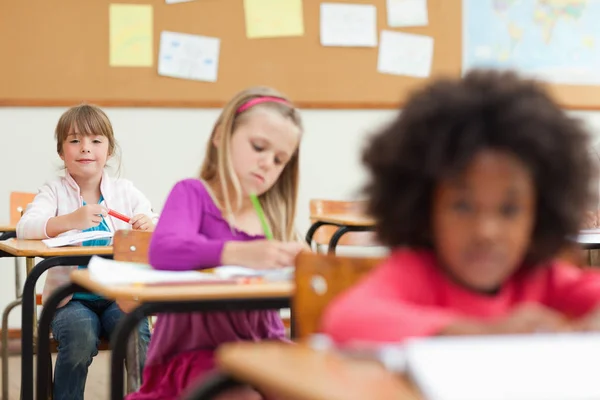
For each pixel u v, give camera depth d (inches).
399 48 195.0
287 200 69.4
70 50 178.9
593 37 205.6
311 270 45.8
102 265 65.5
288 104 67.0
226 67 186.2
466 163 30.7
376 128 34.7
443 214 31.9
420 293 33.9
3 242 104.8
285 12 189.2
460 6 197.8
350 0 192.4
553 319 28.2
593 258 100.0
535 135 30.9
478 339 26.2
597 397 21.2
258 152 65.4
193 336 65.5
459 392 21.4
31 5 177.2
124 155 182.7
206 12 185.0
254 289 51.7
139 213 118.0
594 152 33.8
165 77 183.3
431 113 31.7
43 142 178.7
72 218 109.0
